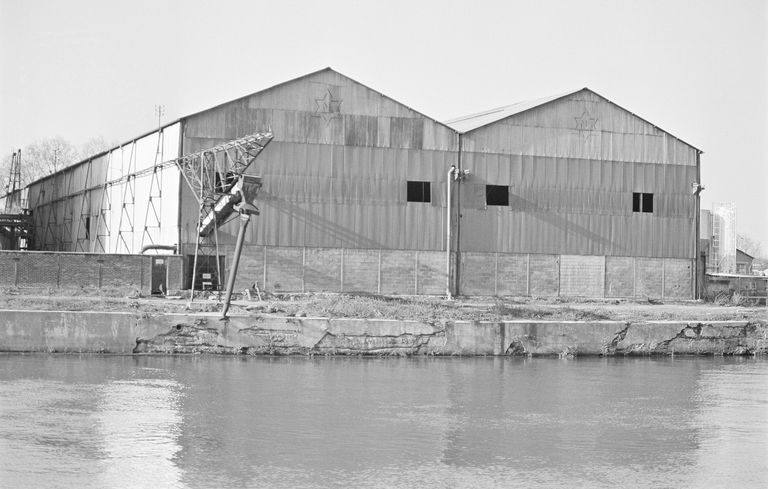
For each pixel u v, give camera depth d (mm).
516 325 40719
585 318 44281
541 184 55906
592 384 34062
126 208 59031
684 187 58438
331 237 52344
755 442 25297
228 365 35812
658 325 42625
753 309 52000
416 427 25953
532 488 20422
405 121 53656
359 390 31297
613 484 21031
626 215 57312
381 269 53094
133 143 58312
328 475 20812
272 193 51531
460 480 20812
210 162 50031
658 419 28078
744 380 35688
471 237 54656
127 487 19391
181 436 23938
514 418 27641
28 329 36906
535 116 55969
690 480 21531
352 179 52750
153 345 37625
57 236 76938
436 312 42469
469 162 54719
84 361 35625
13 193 95125
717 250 92438
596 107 56938
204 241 50438
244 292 49875
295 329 38469
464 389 32188
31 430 23922
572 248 56344
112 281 48562
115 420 25453
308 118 52156
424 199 53875
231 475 20516
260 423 25766
